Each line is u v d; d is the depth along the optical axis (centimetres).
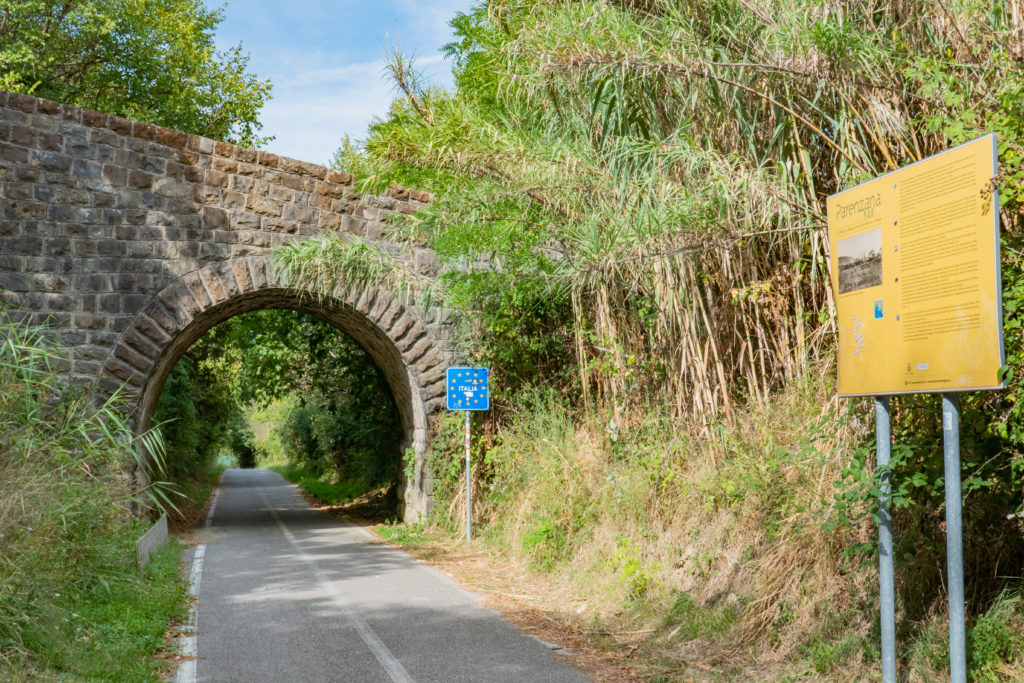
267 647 639
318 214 1446
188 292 1343
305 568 1046
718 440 769
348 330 1728
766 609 603
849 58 638
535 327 1332
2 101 1252
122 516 938
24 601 570
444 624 720
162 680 551
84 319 1280
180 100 2819
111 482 834
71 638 579
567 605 795
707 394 795
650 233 769
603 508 908
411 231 1231
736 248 755
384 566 1060
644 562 788
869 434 595
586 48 798
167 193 1342
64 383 1210
